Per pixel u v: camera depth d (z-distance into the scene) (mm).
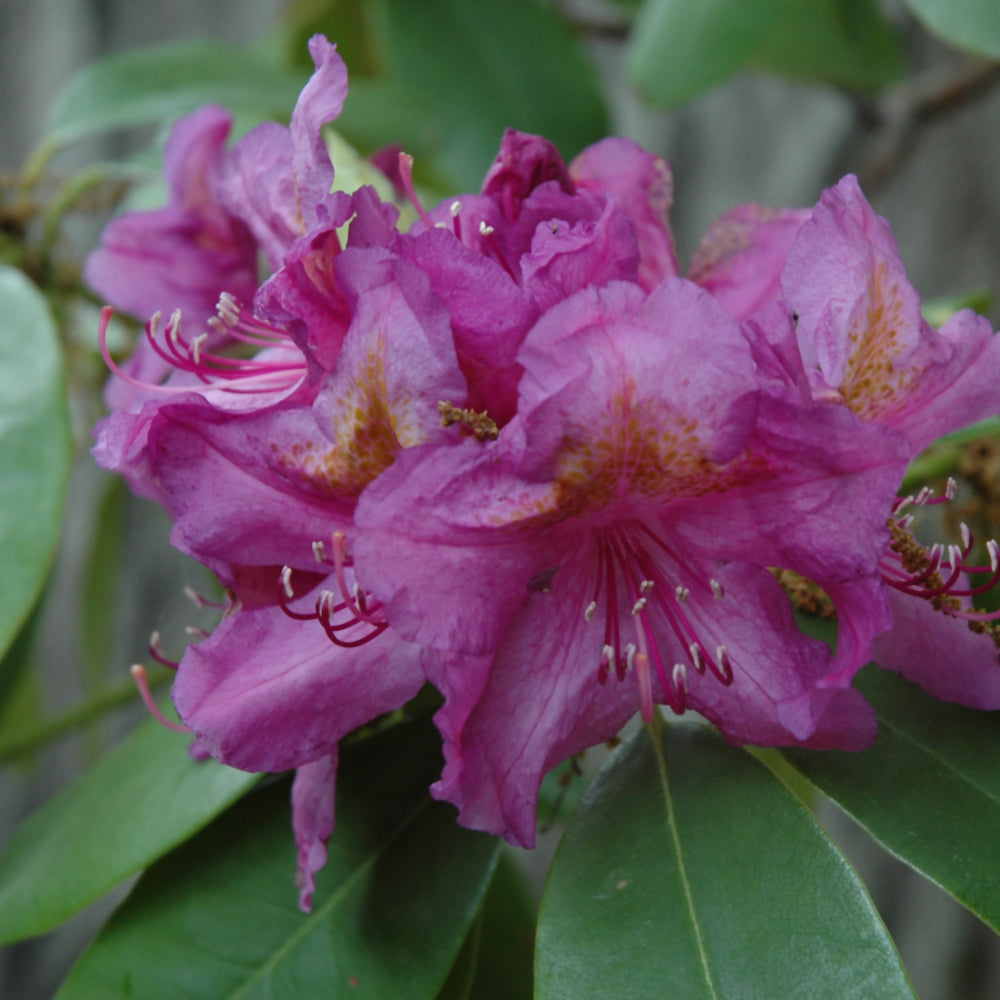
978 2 421
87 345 535
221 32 894
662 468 315
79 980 357
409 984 349
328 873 361
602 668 327
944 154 699
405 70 532
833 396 320
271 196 355
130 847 369
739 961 325
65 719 516
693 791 342
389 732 371
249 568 330
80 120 513
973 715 349
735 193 771
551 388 305
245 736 323
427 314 310
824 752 345
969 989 685
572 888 337
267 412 324
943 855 333
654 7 500
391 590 306
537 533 318
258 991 353
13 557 387
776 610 326
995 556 333
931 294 708
